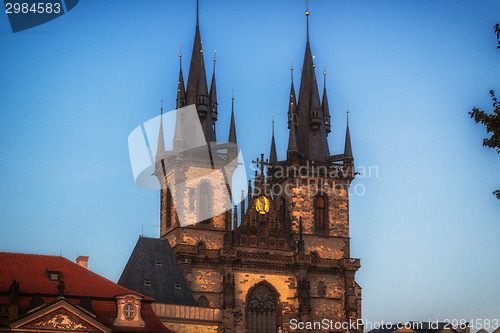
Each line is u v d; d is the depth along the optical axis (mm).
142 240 141750
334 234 163875
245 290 156000
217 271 155875
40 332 103875
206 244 158000
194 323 128250
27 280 108812
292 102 169875
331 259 161625
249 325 155000
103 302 110062
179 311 128375
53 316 104812
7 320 103500
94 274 114188
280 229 161375
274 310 157125
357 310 163000
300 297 156500
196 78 166875
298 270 157875
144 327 110188
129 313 110188
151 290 135750
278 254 159250
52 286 109000
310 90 172125
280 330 153125
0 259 112062
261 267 157750
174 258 141750
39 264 112938
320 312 159125
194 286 154125
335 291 161000
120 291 112188
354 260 161875
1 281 107562
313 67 173250
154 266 139125
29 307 105312
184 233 157125
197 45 169375
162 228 165250
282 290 157875
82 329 105875
